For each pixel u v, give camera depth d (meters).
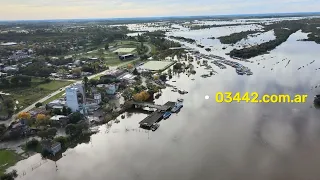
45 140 163.50
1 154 156.50
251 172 135.38
